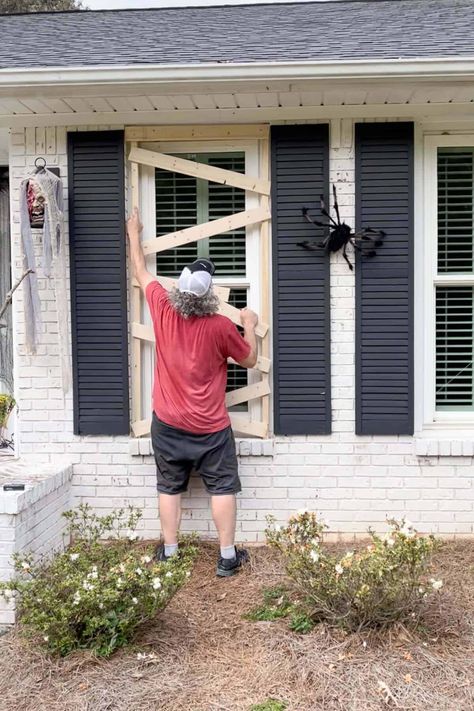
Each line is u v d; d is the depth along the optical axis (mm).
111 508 3906
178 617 2928
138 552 3236
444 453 3756
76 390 3879
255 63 3229
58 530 3639
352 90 3408
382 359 3766
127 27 4949
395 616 2643
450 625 2748
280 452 3840
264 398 3826
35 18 5680
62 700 2330
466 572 3350
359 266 3740
